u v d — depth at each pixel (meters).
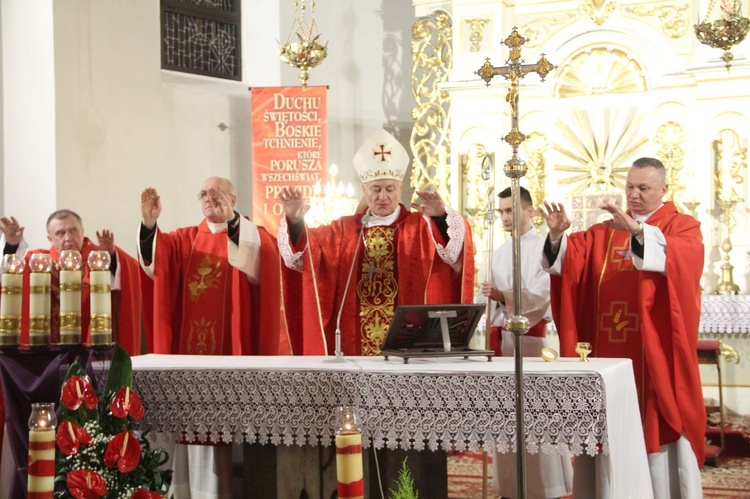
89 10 9.55
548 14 10.20
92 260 4.12
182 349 6.30
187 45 10.73
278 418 4.02
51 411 3.40
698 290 4.84
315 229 5.47
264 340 5.95
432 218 5.01
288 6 11.18
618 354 4.99
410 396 3.81
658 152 9.78
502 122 10.16
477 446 3.72
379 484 4.09
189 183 10.49
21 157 9.38
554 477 5.33
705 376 8.82
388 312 5.27
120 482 3.65
